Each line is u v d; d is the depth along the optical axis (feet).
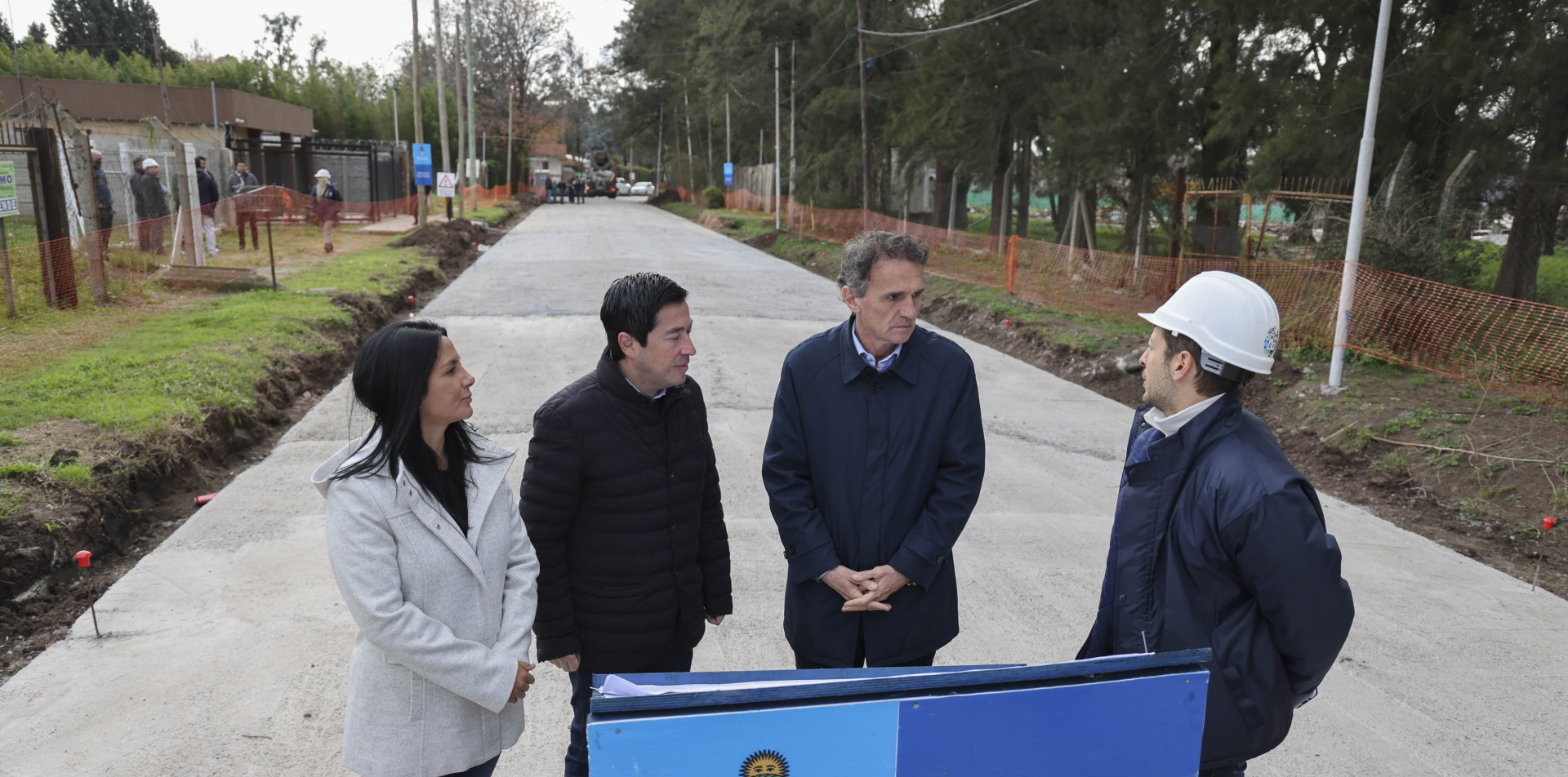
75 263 35.83
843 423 8.09
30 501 14.83
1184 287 6.17
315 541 15.92
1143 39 46.32
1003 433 25.08
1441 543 18.19
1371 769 10.60
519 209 144.66
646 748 4.84
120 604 13.50
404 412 6.04
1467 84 31.12
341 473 5.99
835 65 100.58
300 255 52.19
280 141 97.35
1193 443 5.98
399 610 5.94
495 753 6.76
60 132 34.91
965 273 55.11
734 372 30.30
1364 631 14.06
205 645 12.41
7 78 80.64
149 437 18.39
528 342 33.96
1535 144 33.35
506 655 6.44
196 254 43.52
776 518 8.38
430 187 73.20
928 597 8.27
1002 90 61.93
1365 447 22.98
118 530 15.99
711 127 188.85
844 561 8.25
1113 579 6.74
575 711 8.34
